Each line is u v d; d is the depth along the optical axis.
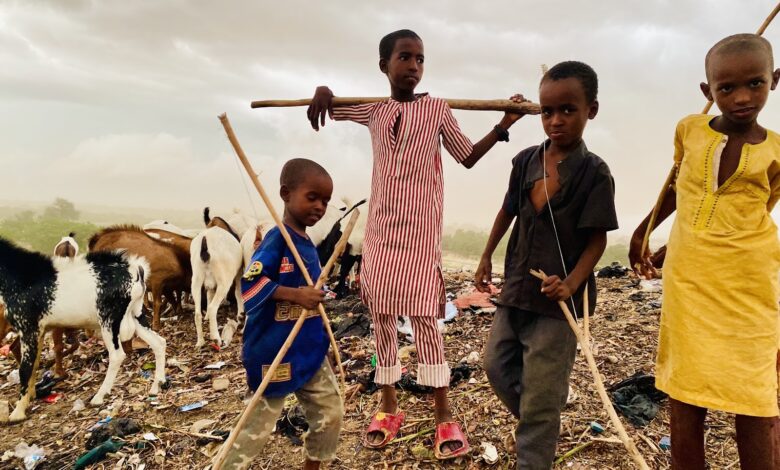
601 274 7.09
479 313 5.65
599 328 4.76
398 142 2.87
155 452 3.37
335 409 2.54
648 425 3.08
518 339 2.53
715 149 1.97
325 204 2.52
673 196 2.29
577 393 3.48
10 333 6.79
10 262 4.43
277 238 2.44
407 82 2.92
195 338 6.64
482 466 2.85
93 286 4.55
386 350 3.14
